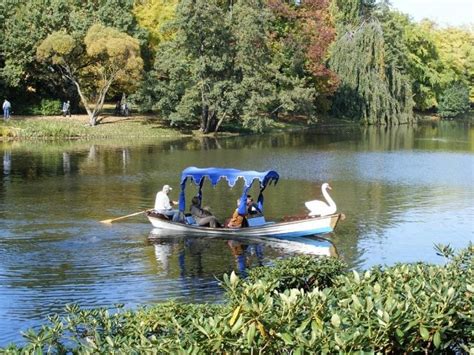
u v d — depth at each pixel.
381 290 8.17
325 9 76.19
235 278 7.27
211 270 18.38
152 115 66.50
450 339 7.60
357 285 8.44
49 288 16.61
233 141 55.22
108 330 8.72
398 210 27.17
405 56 82.06
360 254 20.27
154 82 58.69
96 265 18.72
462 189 32.41
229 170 24.45
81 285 16.86
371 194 31.05
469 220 25.09
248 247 21.08
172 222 23.11
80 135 55.97
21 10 60.62
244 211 23.14
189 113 57.62
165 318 9.10
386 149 50.78
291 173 37.75
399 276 9.29
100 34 55.53
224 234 22.59
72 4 63.38
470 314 7.59
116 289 16.53
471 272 9.41
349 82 75.75
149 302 15.48
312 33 72.19
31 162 40.28
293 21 73.25
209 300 15.63
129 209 26.70
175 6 66.88
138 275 17.83
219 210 27.16
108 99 75.94
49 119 59.97
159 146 50.31
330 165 41.31
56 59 56.41
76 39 58.03
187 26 56.84
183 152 46.59
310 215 22.92
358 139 59.25
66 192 30.41
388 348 7.06
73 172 36.50
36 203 27.67
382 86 75.88
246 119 58.06
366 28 75.06
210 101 57.91
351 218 25.61
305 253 20.36
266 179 24.09
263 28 58.22
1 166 38.47
